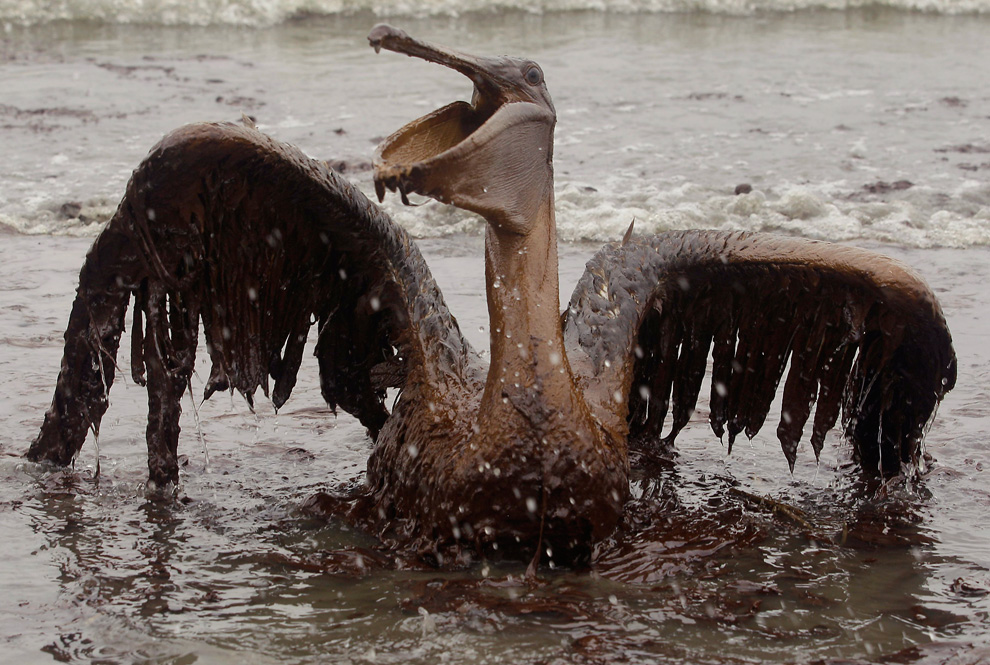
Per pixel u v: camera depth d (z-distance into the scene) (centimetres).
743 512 923
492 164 772
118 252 910
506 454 780
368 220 937
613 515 816
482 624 727
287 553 840
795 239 954
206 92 2661
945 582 802
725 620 737
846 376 972
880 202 1898
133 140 2248
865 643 707
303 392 1208
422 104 2569
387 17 3750
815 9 4081
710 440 1105
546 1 3925
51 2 3572
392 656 685
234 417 1133
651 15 3900
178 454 1038
